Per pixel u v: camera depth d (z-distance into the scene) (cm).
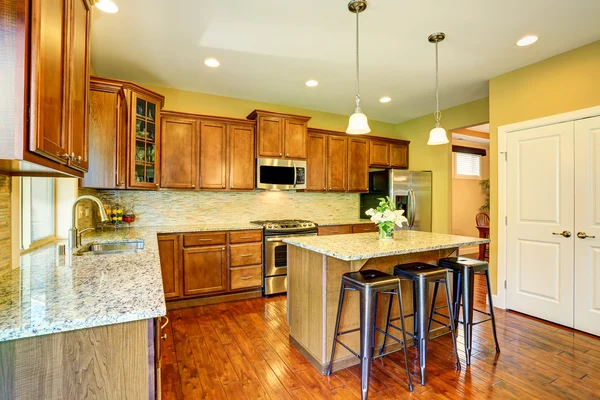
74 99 130
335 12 230
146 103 317
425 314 207
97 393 99
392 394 192
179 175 364
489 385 200
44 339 94
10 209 151
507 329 286
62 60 115
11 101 87
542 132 306
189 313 326
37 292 117
